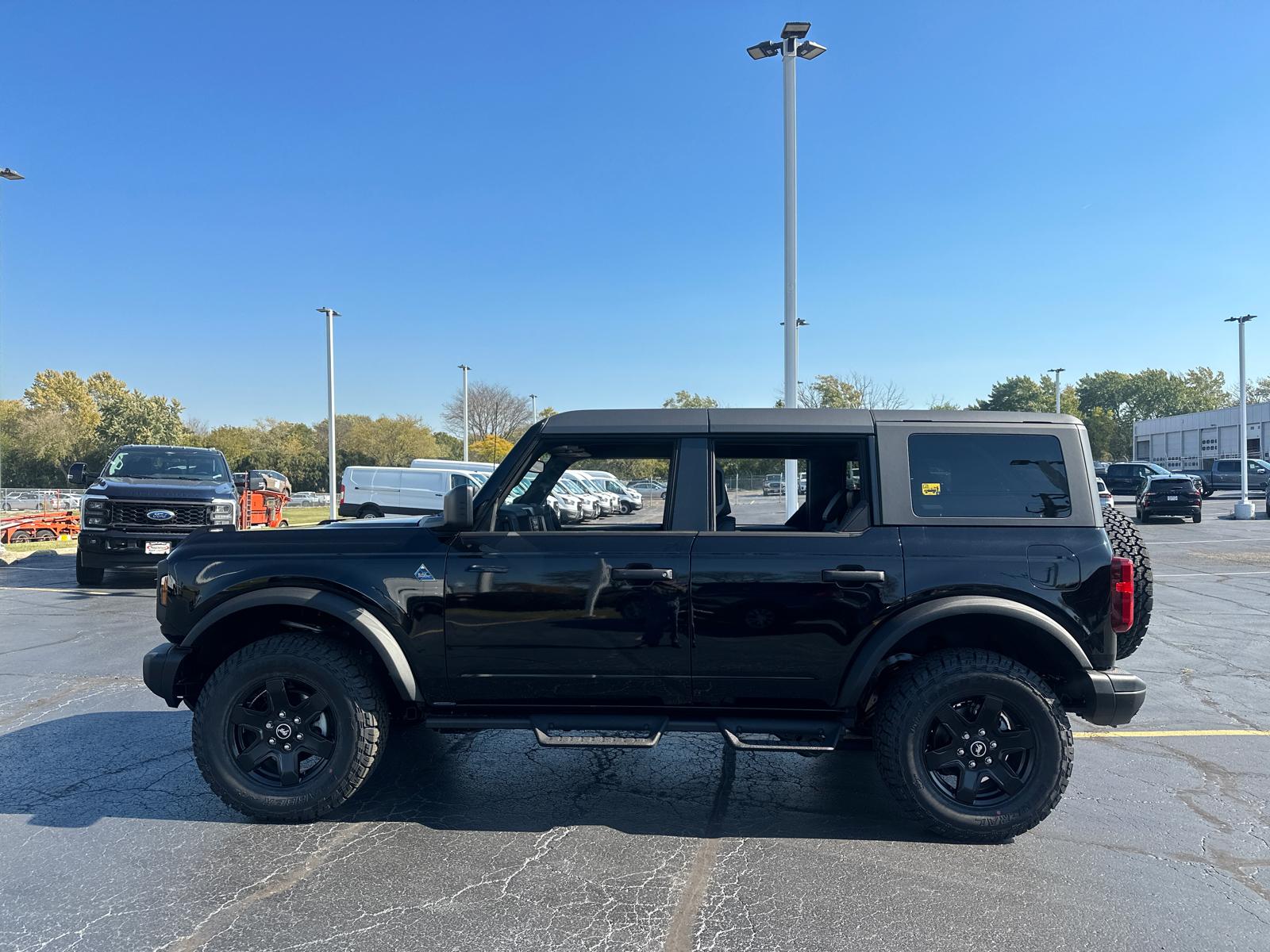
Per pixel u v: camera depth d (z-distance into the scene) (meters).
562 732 3.60
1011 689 3.46
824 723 3.60
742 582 3.56
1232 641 7.81
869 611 3.51
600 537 3.67
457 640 3.64
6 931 2.79
